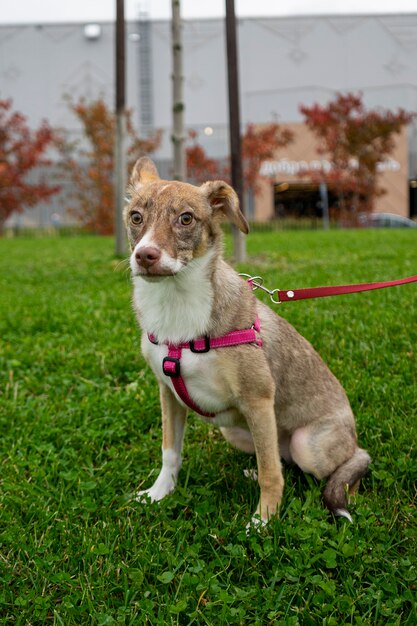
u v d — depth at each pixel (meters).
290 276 2.44
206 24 12.70
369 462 0.99
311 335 1.58
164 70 12.71
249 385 0.92
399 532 0.88
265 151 8.59
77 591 0.77
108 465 1.08
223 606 0.73
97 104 8.49
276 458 0.93
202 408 0.97
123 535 0.88
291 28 12.81
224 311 0.92
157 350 0.94
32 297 2.31
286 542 0.85
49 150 10.59
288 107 11.94
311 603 0.76
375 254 3.21
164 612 0.74
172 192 0.92
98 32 12.69
